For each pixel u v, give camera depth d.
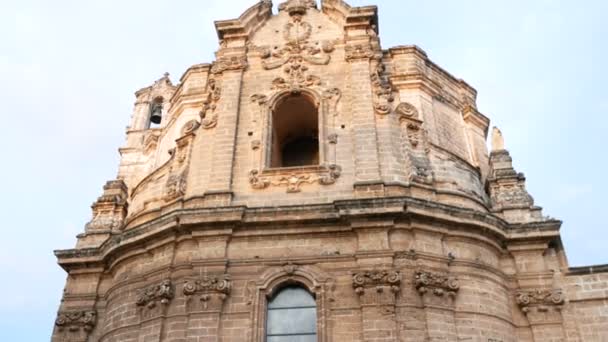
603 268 22.59
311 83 26.86
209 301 20.78
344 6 29.11
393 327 19.64
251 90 27.06
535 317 21.77
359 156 23.94
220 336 20.20
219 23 29.17
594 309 21.95
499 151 27.30
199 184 24.30
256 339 20.03
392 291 20.31
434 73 31.14
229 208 22.00
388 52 30.62
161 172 27.03
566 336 21.31
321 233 21.89
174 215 22.17
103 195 29.64
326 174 23.64
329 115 25.66
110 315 23.09
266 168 24.11
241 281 21.27
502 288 22.16
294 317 20.81
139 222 25.30
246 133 25.62
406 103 27.19
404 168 24.06
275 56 28.09
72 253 25.25
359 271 20.83
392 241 21.44
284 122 28.08
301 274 21.19
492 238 22.69
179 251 22.28
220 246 21.81
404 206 21.39
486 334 20.62
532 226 23.06
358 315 20.17
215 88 27.44
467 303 20.98
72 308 24.34
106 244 24.70
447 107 30.47
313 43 28.38
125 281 23.17
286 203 23.03
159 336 20.69
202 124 26.30
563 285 22.48
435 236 21.91
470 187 25.05
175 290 21.52
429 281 20.66
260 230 22.02
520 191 25.28
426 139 25.69
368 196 22.66
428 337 19.73
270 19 29.97
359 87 26.11
